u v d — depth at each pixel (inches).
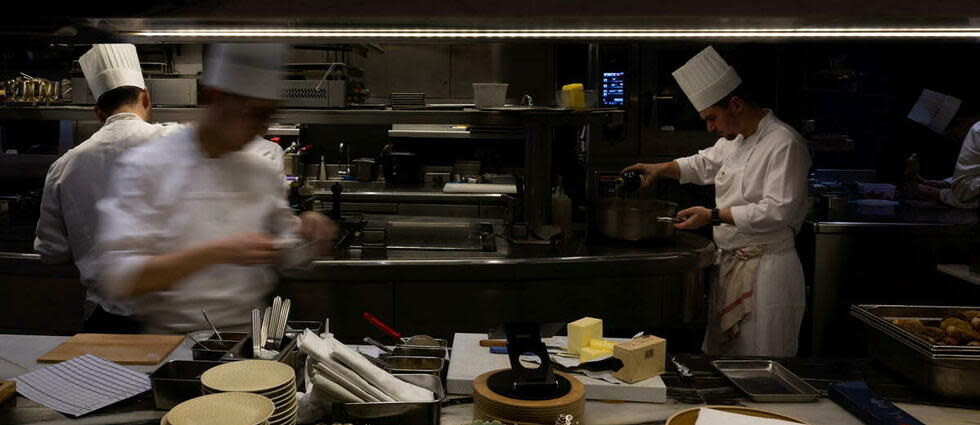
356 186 237.5
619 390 73.0
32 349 85.0
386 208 216.5
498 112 152.6
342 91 170.4
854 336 184.2
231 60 81.4
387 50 247.9
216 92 84.7
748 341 136.9
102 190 107.7
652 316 144.5
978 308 87.2
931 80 239.0
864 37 75.2
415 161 240.8
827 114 250.1
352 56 238.8
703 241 154.6
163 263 75.9
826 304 183.9
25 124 228.1
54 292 138.9
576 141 259.0
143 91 115.4
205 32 75.5
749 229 132.2
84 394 71.5
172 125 113.3
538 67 246.8
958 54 233.1
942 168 241.6
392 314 137.5
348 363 64.4
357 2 68.8
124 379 74.9
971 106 232.2
